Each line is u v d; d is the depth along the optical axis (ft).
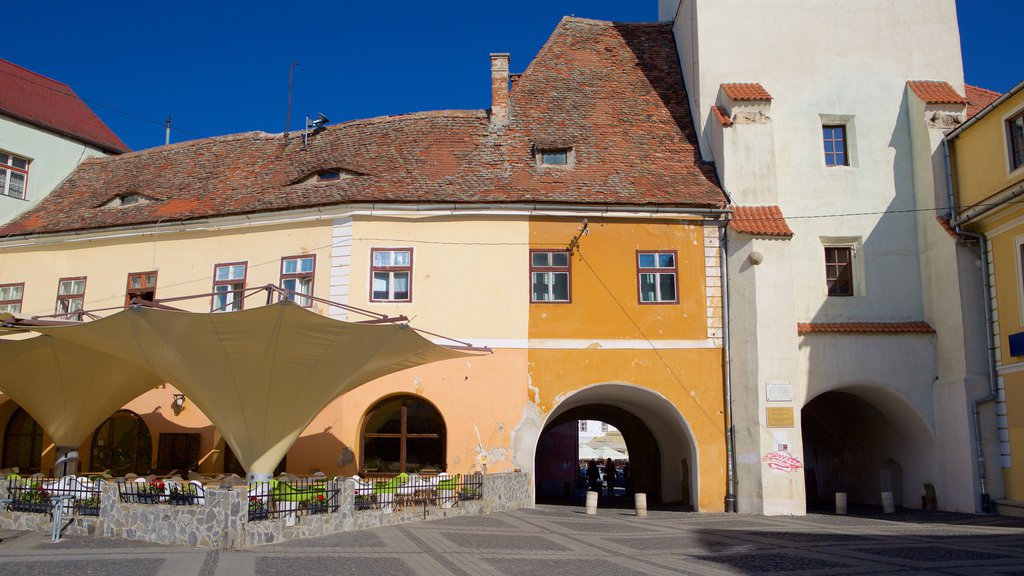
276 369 47.88
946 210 70.23
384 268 69.21
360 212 69.92
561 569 38.45
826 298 71.82
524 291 68.74
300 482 50.96
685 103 83.82
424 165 75.77
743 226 68.44
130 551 41.75
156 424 74.08
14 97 90.74
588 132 79.46
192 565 37.63
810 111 75.77
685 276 69.67
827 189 73.92
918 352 69.87
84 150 95.71
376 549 43.24
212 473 71.10
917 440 71.56
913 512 67.87
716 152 74.64
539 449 110.93
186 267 75.10
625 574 37.22
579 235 69.72
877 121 75.41
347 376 51.19
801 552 44.24
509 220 69.87
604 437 151.74
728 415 67.26
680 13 88.17
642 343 68.39
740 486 65.87
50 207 87.20
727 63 77.82
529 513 63.21
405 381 67.67
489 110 83.15
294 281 71.15
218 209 75.82
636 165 75.46
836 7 77.87
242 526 43.16
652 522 59.36
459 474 62.39
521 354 67.92
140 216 78.64
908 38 77.10
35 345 58.70
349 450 66.33
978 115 65.77
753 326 67.10
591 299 68.90
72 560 39.01
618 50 90.33
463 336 68.08
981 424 64.75
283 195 74.95
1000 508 63.26
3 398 78.54
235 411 49.93
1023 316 61.87
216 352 46.80
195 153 89.66
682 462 78.33
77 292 78.74
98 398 63.52
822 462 93.86
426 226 69.97
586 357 67.97
